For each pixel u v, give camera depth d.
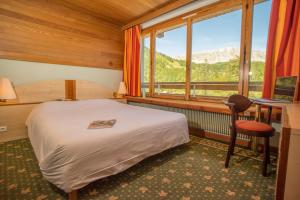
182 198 1.38
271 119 2.23
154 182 1.59
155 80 4.10
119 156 1.53
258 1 2.49
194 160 2.05
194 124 3.07
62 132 1.50
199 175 1.72
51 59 3.21
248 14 2.54
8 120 2.58
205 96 3.25
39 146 1.66
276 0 2.14
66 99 3.26
